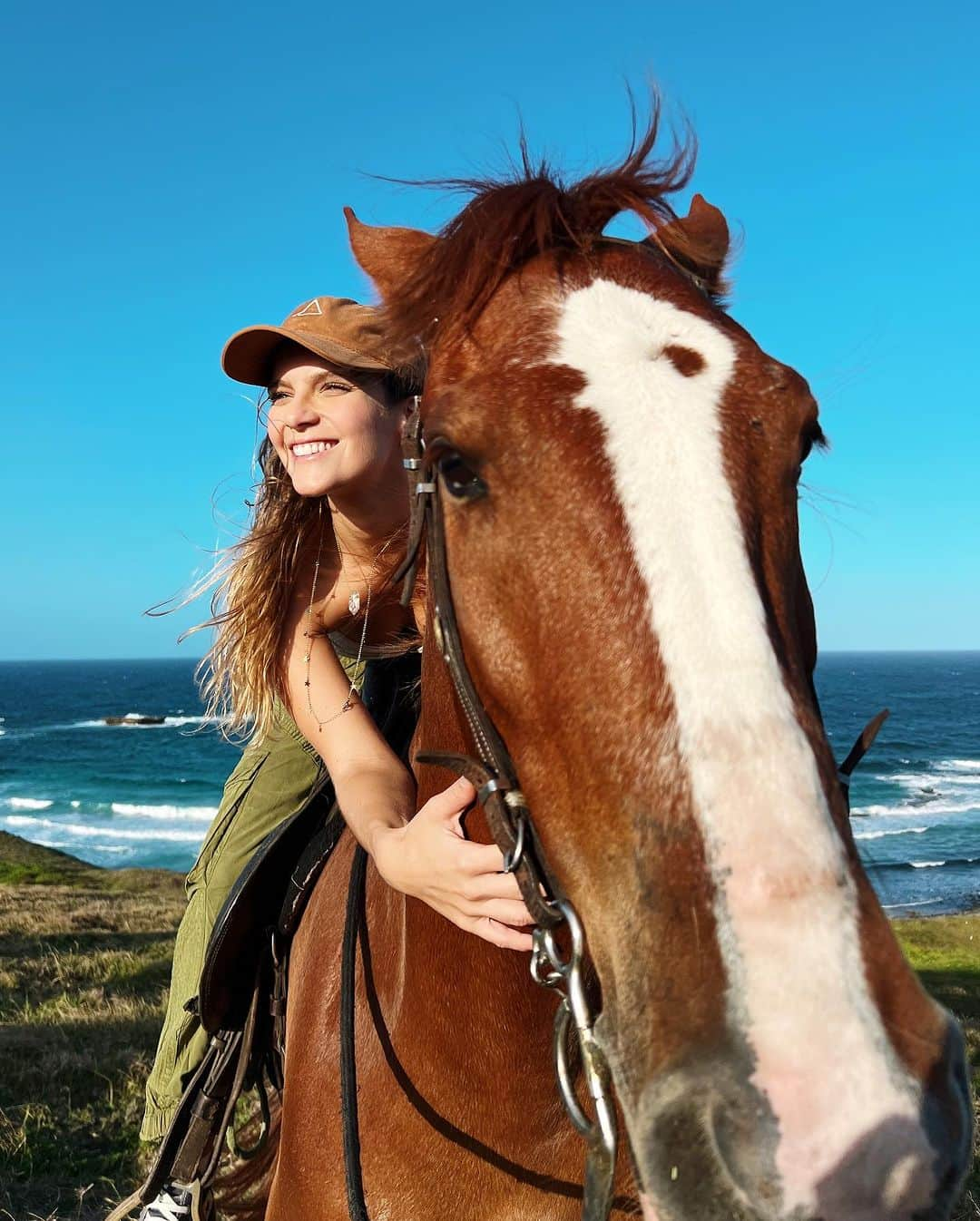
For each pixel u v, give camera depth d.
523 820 1.49
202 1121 2.54
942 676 151.75
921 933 17.50
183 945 2.79
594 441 1.40
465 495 1.49
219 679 2.45
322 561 2.40
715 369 1.49
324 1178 2.03
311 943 2.36
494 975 1.69
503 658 1.45
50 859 26.27
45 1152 5.04
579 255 1.72
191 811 45.09
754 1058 1.08
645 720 1.24
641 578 1.30
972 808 43.75
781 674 1.24
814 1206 1.02
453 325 1.69
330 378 2.25
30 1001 8.19
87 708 103.25
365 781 2.09
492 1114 1.76
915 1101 1.05
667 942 1.17
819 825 1.15
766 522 1.40
